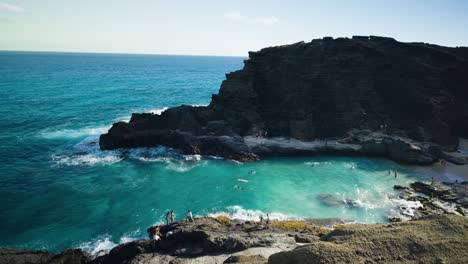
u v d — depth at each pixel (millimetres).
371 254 20156
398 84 66500
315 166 52969
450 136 60500
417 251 20375
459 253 19969
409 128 63219
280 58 68375
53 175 48188
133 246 28859
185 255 27266
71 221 36156
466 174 49719
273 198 41594
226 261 24219
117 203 40219
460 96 67875
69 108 95812
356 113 64500
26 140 64000
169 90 152750
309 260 19641
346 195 42500
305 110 64938
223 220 34594
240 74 67875
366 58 68250
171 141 59438
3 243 32125
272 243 27703
